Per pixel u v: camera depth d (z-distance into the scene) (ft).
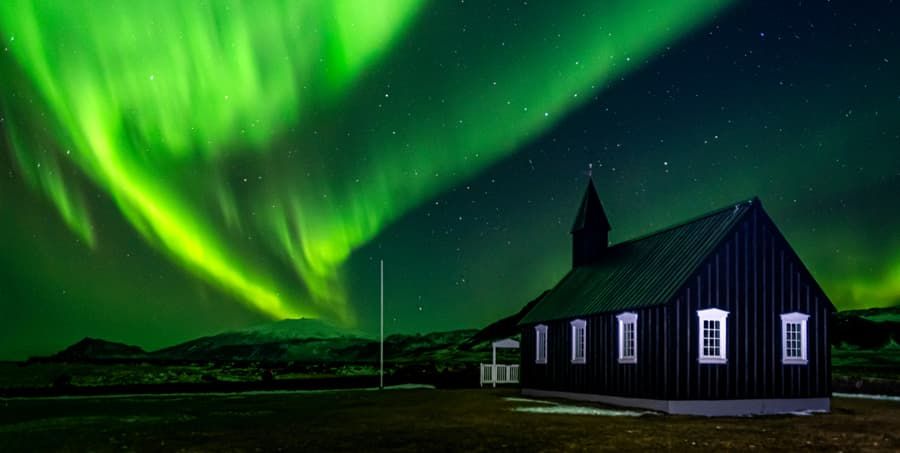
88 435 58.80
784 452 48.70
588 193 118.83
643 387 81.20
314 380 145.28
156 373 202.28
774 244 83.97
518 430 60.70
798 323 83.92
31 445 53.21
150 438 56.49
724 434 58.49
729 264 81.25
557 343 101.60
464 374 151.84
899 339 316.40
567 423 66.54
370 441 53.88
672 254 87.86
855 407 87.81
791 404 81.76
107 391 121.49
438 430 60.75
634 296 85.40
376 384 140.87
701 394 77.82
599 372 90.53
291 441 54.03
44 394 115.85
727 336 79.87
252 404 91.76
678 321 78.07
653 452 48.24
